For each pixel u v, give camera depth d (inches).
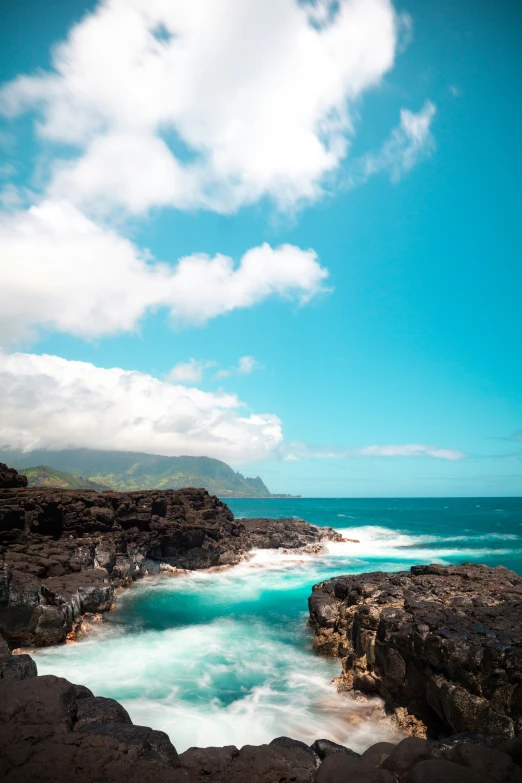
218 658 815.7
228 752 313.6
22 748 281.7
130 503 1605.6
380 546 2324.1
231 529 2052.2
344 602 834.2
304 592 1346.0
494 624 556.1
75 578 1069.1
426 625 575.5
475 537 2719.0
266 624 1025.5
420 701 565.9
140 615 1098.1
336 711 616.4
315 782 277.4
